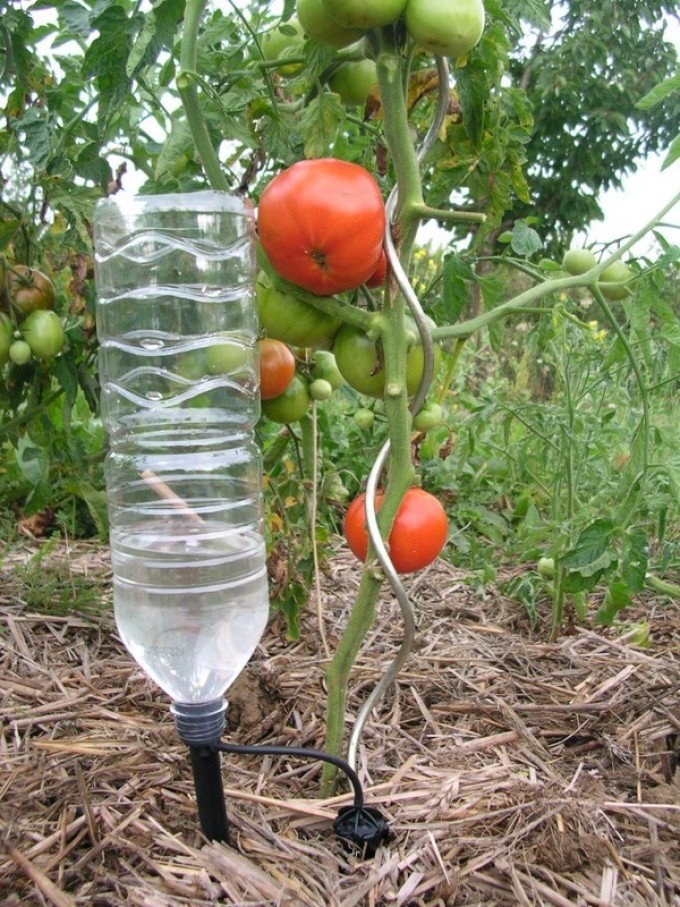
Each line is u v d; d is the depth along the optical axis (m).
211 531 0.50
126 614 0.50
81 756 0.63
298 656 0.85
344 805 0.58
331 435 1.45
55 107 0.72
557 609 0.92
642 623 0.92
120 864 0.51
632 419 1.23
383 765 0.65
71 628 0.89
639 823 0.59
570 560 0.72
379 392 0.57
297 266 0.49
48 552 1.03
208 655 0.50
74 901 0.48
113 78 0.55
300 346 0.57
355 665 0.83
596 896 0.52
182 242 0.50
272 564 0.79
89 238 0.67
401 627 0.94
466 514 1.27
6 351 0.74
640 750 0.69
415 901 0.51
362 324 0.52
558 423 0.99
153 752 0.63
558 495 1.02
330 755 0.54
